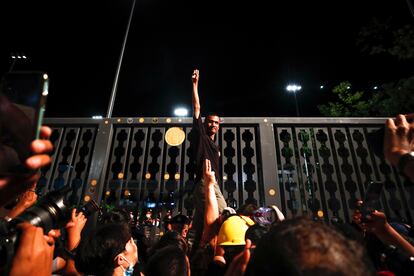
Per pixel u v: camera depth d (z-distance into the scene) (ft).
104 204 13.55
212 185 9.22
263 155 14.32
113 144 14.93
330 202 13.74
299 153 14.65
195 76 12.82
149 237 13.01
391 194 13.67
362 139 14.99
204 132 12.12
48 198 4.92
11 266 3.88
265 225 6.97
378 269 6.95
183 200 13.69
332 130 15.16
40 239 4.20
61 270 7.84
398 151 4.07
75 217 7.24
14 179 3.19
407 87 23.65
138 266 8.62
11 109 3.25
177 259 6.15
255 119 15.12
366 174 14.23
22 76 3.41
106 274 6.64
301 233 2.77
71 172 14.34
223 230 7.11
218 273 6.38
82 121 15.24
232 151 15.07
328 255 2.54
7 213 5.74
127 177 14.26
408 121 4.44
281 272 2.56
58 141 14.85
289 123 15.05
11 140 3.19
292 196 13.91
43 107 3.37
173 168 14.73
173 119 15.06
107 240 6.81
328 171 14.35
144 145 14.78
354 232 6.46
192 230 10.53
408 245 5.53
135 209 13.44
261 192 14.33
